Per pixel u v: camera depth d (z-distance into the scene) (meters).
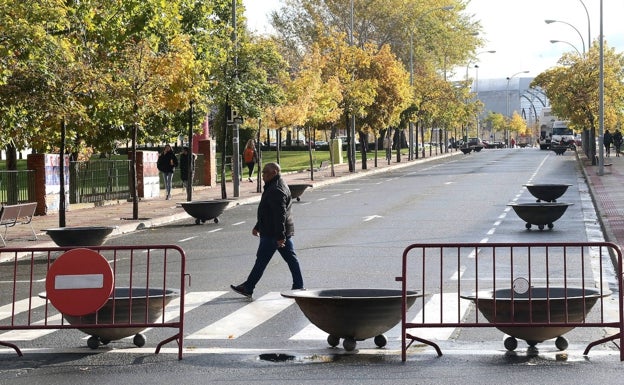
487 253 25.33
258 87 49.25
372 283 20.50
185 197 53.88
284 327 15.73
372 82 80.19
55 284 13.50
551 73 79.25
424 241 28.59
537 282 20.16
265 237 18.83
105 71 33.97
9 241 30.73
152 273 22.98
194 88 39.56
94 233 26.31
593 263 23.06
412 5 109.50
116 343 14.54
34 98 29.31
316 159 93.69
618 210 36.00
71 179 45.50
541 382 11.54
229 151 96.50
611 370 12.20
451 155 121.81
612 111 77.06
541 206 31.11
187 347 14.22
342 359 13.05
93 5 32.38
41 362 13.13
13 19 26.44
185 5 43.56
